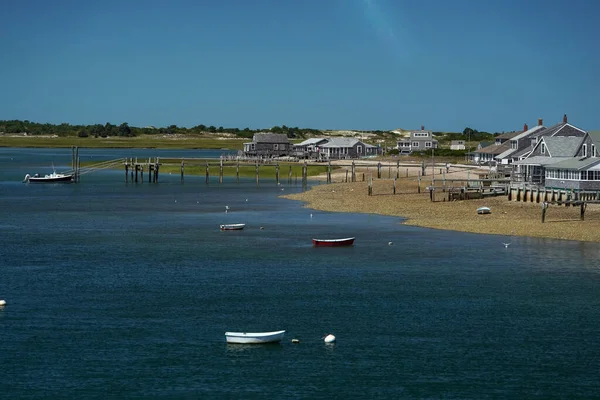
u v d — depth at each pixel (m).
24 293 66.62
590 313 60.84
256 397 45.69
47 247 89.12
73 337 55.06
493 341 54.47
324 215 117.12
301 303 63.62
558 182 124.00
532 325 57.91
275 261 80.38
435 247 87.38
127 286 69.25
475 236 94.25
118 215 120.06
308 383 47.53
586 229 96.44
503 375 48.75
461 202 125.81
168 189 169.00
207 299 64.81
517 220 104.69
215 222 110.56
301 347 53.38
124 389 46.62
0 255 83.88
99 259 81.56
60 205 135.88
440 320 59.06
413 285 69.62
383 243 90.38
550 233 94.50
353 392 46.34
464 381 47.88
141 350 52.59
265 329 56.81
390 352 52.38
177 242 92.56
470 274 73.69
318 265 78.19
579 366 50.19
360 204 129.25
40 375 48.50
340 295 66.12
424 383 47.56
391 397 45.78
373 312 61.09
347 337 55.25
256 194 154.25
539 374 48.97
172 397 45.66
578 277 72.31
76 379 47.97
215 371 49.19
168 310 61.59
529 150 170.50
